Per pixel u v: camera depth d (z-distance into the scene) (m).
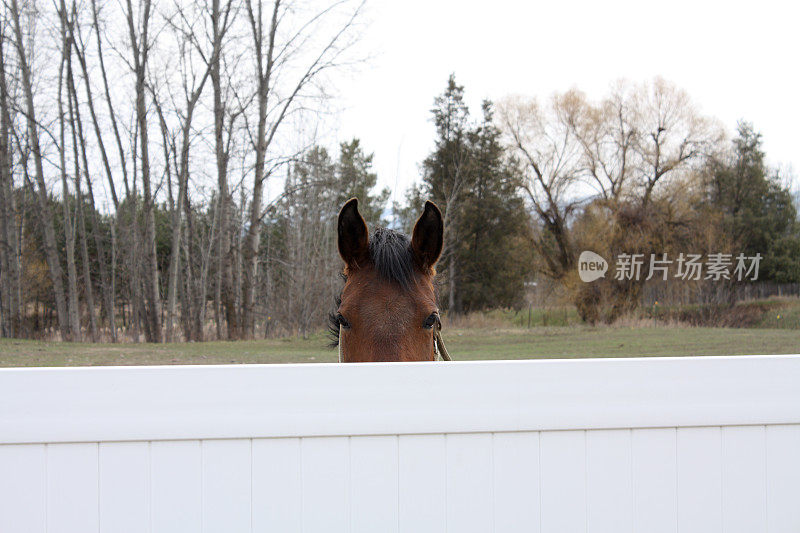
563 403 1.60
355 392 1.55
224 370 1.53
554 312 29.05
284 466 1.55
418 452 1.57
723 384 1.65
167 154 20.23
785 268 28.59
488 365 1.58
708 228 27.27
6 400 1.47
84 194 28.27
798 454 1.68
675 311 26.17
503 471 1.60
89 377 1.50
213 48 20.00
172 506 1.52
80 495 1.50
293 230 25.11
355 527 1.56
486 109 34.03
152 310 19.72
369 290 2.38
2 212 20.86
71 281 21.23
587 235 27.88
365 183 39.09
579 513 1.62
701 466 1.66
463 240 33.12
